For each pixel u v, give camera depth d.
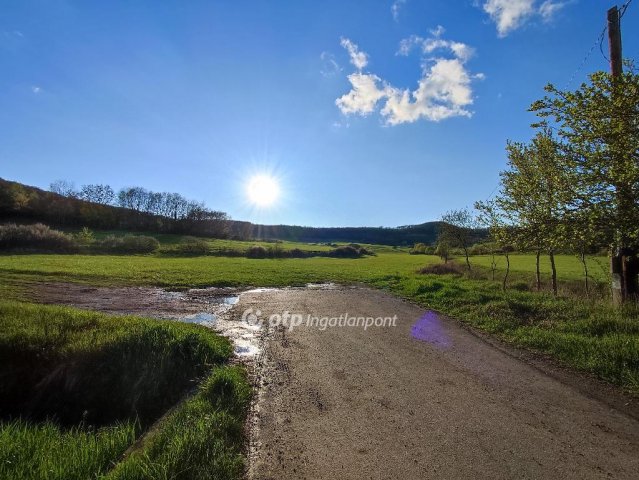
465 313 11.87
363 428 5.09
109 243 46.97
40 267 24.09
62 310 10.52
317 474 4.09
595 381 6.59
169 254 50.00
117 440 4.92
